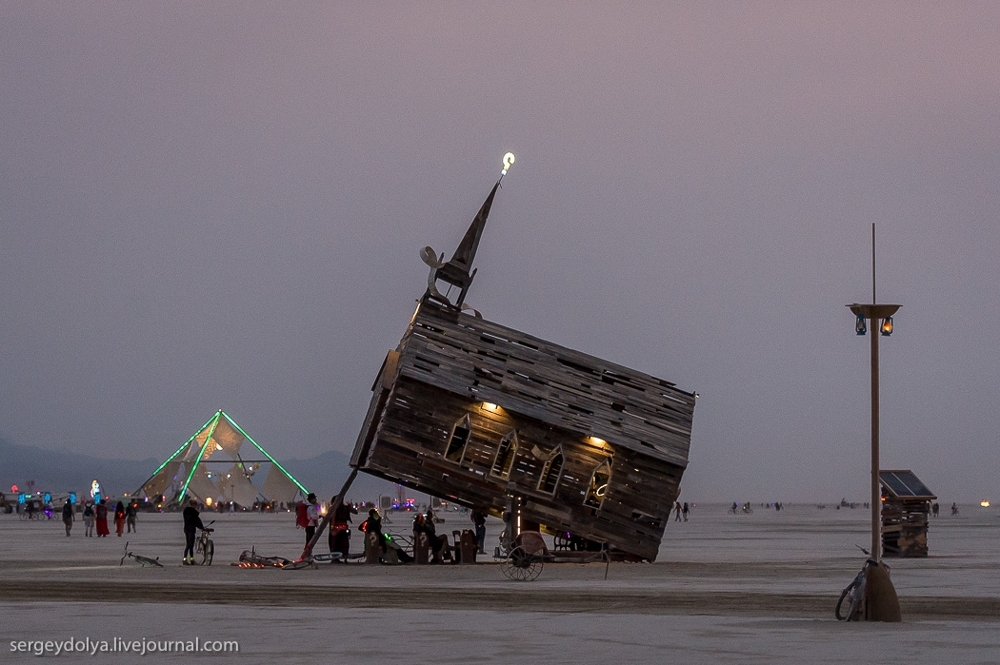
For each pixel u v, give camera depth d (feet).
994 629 74.84
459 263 170.71
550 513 162.09
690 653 62.95
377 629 74.28
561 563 159.12
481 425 162.50
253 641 68.23
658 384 171.94
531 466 162.61
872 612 80.69
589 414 164.96
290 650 64.39
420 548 158.92
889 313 104.22
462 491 161.89
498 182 174.60
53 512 539.70
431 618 81.51
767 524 456.86
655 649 64.59
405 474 161.17
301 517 181.27
